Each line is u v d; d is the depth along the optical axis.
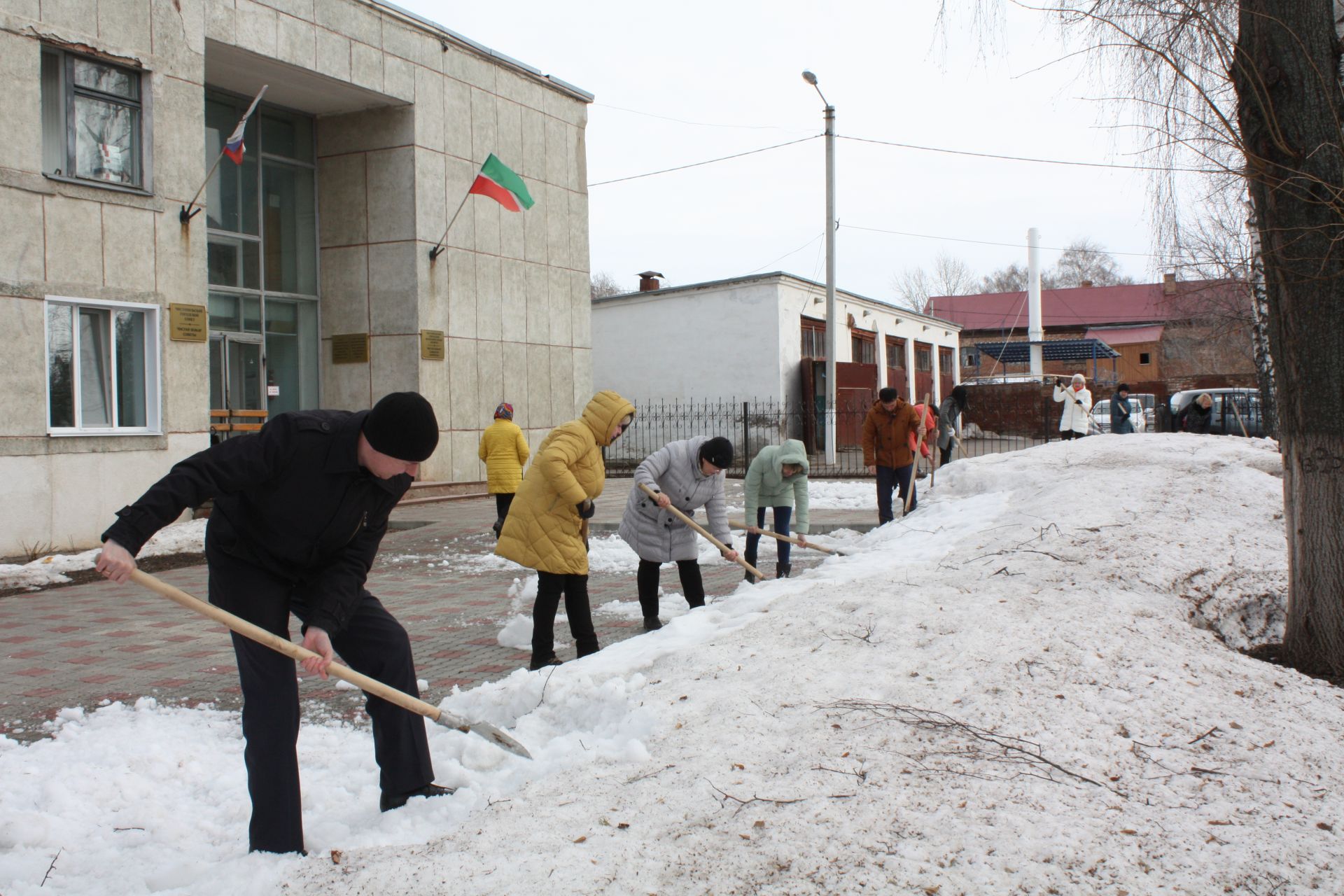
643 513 6.70
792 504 8.45
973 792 2.96
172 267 12.82
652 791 3.07
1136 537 6.54
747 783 3.08
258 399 16.55
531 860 2.63
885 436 11.20
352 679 3.09
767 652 4.56
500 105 18.83
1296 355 4.66
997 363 47.88
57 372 11.73
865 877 2.49
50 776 4.00
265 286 16.73
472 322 18.16
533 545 5.64
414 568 10.45
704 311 26.75
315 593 3.18
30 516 11.27
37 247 11.36
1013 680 3.91
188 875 2.92
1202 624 5.22
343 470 3.02
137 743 4.50
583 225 21.14
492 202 18.62
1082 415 19.14
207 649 6.64
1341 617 4.57
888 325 34.66
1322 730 3.58
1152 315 52.94
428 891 2.52
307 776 3.93
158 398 12.64
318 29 15.20
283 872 2.72
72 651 6.60
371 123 17.11
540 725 4.16
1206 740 3.43
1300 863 2.60
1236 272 5.91
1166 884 2.49
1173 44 5.02
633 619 7.25
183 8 12.94
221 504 3.09
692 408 26.98
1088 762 3.20
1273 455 10.20
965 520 8.83
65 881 3.03
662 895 2.46
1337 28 4.58
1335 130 4.43
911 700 3.75
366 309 17.30
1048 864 2.56
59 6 11.54
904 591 5.43
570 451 5.64
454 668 6.00
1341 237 4.23
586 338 21.19
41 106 11.49
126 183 12.42
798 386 27.06
